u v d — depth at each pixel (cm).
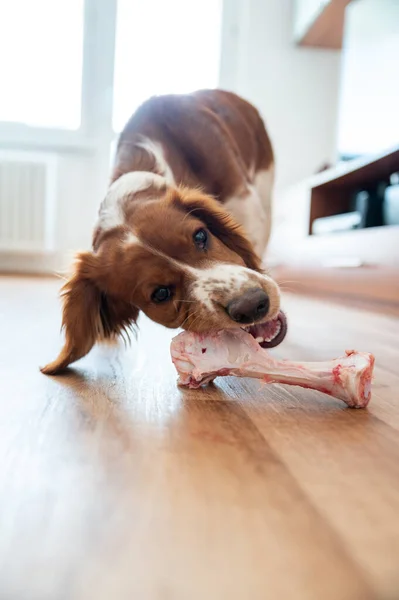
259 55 202
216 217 53
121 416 36
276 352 61
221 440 31
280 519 22
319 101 204
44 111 207
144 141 65
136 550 19
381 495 24
